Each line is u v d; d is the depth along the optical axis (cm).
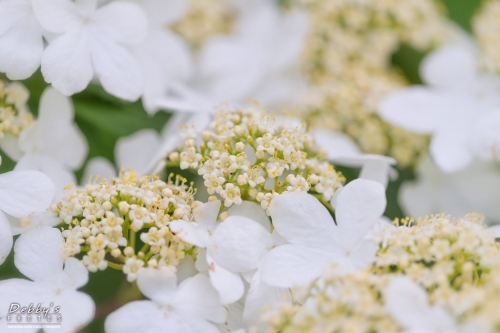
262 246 30
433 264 30
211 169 31
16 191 31
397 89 40
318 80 41
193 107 35
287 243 30
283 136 31
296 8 43
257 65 42
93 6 33
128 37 33
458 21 46
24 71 31
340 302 28
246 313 29
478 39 42
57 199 32
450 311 28
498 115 37
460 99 39
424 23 42
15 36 31
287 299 29
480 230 30
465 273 28
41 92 35
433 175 38
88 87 36
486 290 28
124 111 38
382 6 41
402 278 28
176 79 38
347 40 41
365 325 27
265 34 43
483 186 38
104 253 30
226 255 30
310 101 39
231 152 31
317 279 29
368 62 41
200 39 43
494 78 39
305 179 31
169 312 29
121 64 33
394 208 38
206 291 29
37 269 30
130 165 36
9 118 33
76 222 30
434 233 29
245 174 30
